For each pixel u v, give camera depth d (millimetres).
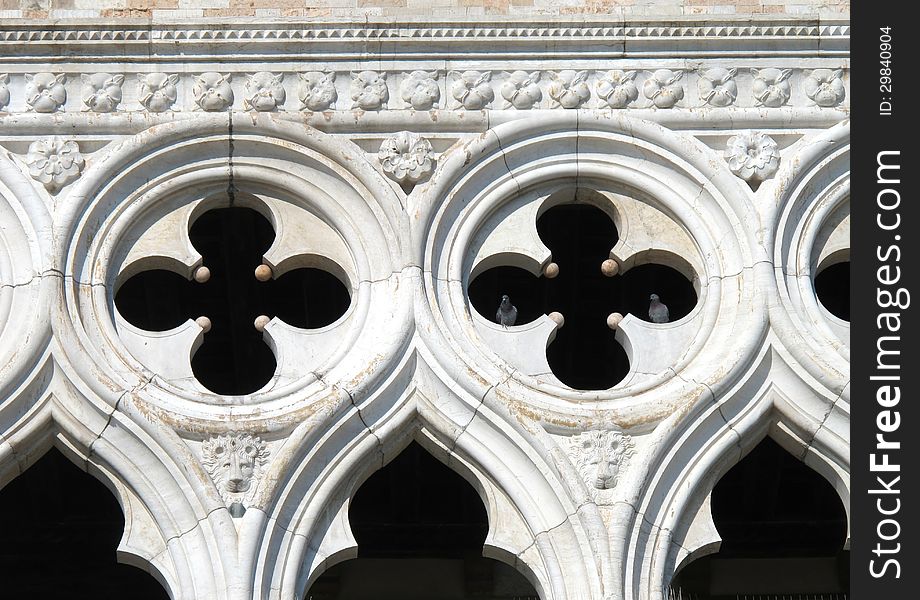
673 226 23328
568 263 26422
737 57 23906
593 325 27688
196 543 21062
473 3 24172
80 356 21922
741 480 28234
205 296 27094
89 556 28766
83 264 22641
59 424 21734
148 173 23234
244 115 23375
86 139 23297
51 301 22172
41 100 23375
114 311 22531
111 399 21656
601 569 20859
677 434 21719
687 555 21359
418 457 27547
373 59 23781
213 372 28125
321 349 22484
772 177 23281
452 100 23609
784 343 22250
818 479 28188
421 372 22047
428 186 23078
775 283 22562
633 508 21234
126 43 23719
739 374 22031
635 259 23281
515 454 21641
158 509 21250
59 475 27688
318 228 23281
